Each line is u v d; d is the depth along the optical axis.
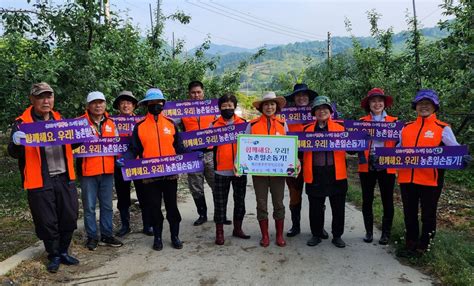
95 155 5.00
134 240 5.55
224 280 4.26
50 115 4.52
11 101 6.64
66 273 4.42
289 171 5.00
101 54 7.27
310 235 5.70
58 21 6.40
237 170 5.01
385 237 5.27
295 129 6.00
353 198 7.53
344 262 4.70
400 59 10.04
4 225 5.93
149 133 5.01
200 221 6.27
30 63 6.80
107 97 7.58
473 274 4.07
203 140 5.30
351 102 11.61
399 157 4.63
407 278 4.27
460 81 7.55
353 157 13.14
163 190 5.16
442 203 7.36
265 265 4.63
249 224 6.27
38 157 4.27
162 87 11.18
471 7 7.36
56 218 4.43
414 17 9.55
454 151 4.47
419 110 4.73
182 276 4.36
